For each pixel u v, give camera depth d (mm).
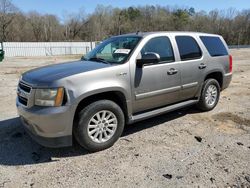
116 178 3434
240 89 8836
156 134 4816
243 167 3666
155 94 4711
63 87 3689
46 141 3785
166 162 3812
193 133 4859
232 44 81250
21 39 70125
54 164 3805
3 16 65062
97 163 3811
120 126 4297
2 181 3393
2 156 4043
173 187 3225
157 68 4684
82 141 3971
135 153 4094
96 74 3969
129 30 82188
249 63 19219
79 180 3402
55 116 3648
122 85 4211
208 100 6004
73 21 77688
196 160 3863
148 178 3420
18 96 4277
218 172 3541
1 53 26406
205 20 87562
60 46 47406
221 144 4395
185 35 5453
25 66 20625
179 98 5281
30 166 3758
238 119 5613
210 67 5828
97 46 5387
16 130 5043
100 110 4035
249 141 4512
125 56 4426
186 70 5234
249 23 81625
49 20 75375
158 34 4926
